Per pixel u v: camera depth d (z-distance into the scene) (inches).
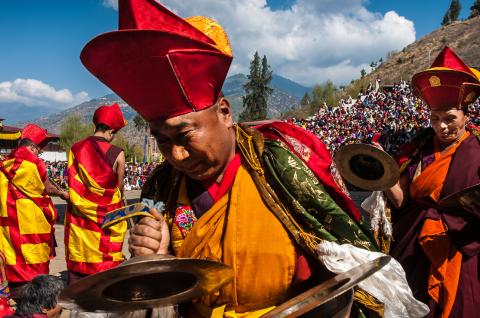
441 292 138.1
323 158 81.0
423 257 144.7
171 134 68.3
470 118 1299.2
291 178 75.5
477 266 137.2
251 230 74.0
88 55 63.9
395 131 1520.7
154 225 68.7
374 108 2016.5
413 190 147.1
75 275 227.8
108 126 235.9
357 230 77.0
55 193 237.9
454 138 144.5
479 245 136.9
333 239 76.1
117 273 57.9
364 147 101.1
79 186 224.1
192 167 72.5
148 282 64.0
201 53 63.9
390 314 77.1
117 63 63.0
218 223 75.7
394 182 103.8
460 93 139.6
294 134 82.0
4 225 243.9
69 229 228.1
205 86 66.9
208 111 69.3
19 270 242.7
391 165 100.7
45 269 251.4
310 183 75.6
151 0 63.8
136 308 67.4
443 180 142.6
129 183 1545.3
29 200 245.6
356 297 78.3
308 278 78.3
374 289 75.4
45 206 249.8
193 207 79.2
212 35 69.8
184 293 66.6
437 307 140.0
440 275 138.0
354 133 1756.9
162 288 65.1
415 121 1688.0
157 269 59.1
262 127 82.5
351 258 73.5
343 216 75.9
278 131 81.5
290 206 76.5
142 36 60.2
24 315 161.5
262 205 74.9
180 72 63.7
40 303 162.4
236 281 74.3
